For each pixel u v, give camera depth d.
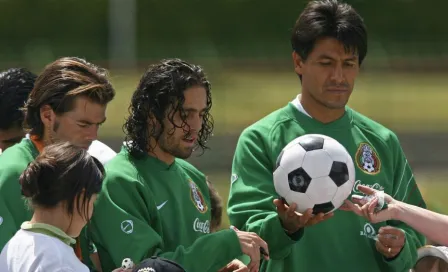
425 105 87.25
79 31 139.88
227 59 132.88
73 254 12.38
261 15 144.00
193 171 15.61
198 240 13.99
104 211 13.99
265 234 15.00
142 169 14.48
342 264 15.65
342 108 16.12
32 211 13.76
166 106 14.09
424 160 57.97
